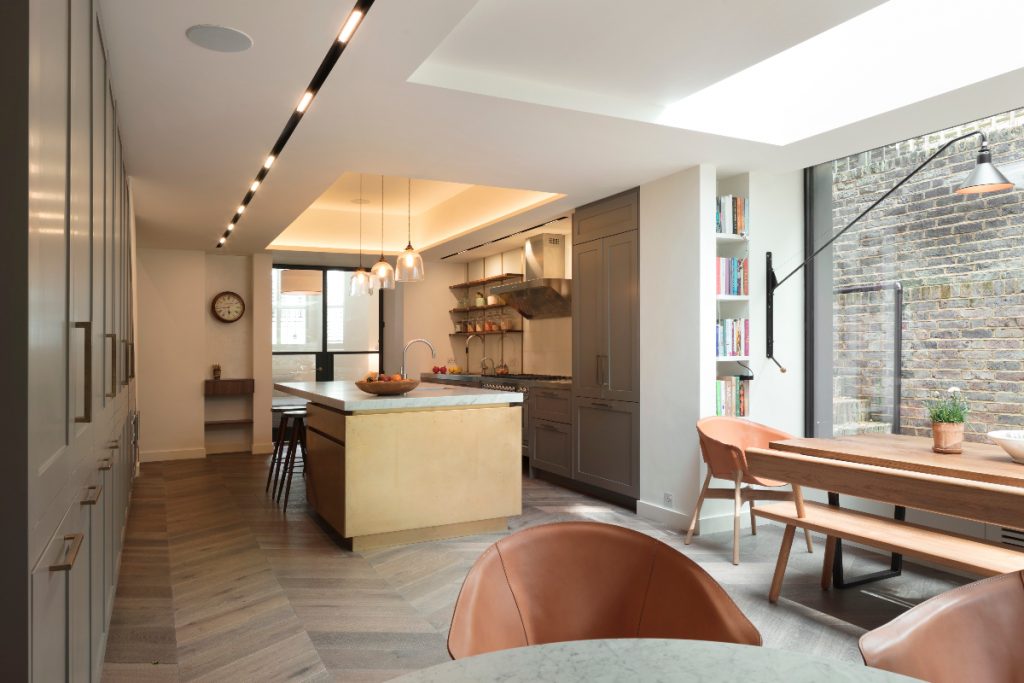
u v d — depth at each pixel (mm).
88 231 1808
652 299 4812
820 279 4742
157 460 7445
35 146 1059
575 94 3383
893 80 3434
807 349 4836
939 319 3975
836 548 3447
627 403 5062
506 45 2934
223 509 5180
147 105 3211
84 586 1748
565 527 1603
